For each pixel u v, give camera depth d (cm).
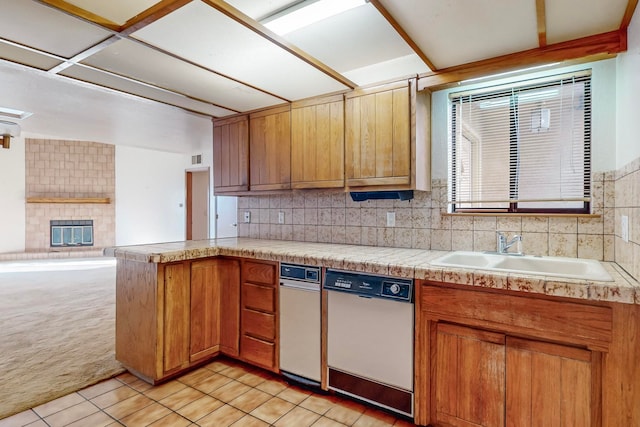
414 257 218
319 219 314
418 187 238
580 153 212
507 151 234
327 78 237
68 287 509
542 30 181
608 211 199
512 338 164
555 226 214
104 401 216
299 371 234
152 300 236
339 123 265
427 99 254
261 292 251
